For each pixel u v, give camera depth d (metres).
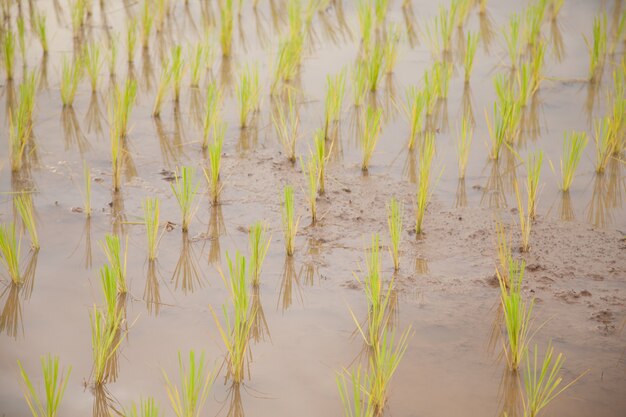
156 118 8.43
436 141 8.09
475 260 6.11
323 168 6.97
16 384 4.71
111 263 5.76
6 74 9.15
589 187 7.25
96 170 7.32
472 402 4.68
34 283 5.70
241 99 8.12
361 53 10.28
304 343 5.17
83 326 5.26
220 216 6.65
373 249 6.22
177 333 5.23
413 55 10.30
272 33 10.89
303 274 5.91
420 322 5.38
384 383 4.56
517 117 8.23
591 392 4.74
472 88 9.35
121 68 9.64
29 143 7.76
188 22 11.21
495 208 6.88
